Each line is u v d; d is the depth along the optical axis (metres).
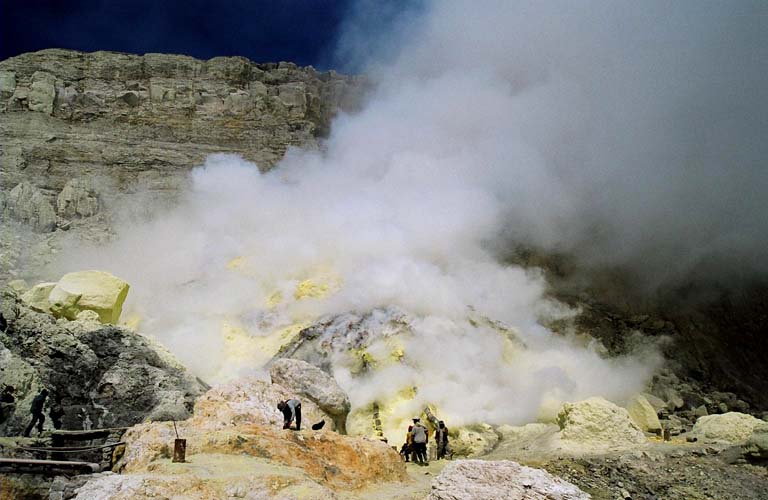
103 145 36.88
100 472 10.59
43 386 15.70
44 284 21.77
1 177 33.59
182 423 14.23
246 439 12.22
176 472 9.91
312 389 17.02
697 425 21.05
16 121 35.78
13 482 10.01
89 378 17.38
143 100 38.91
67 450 11.88
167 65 40.12
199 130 39.00
